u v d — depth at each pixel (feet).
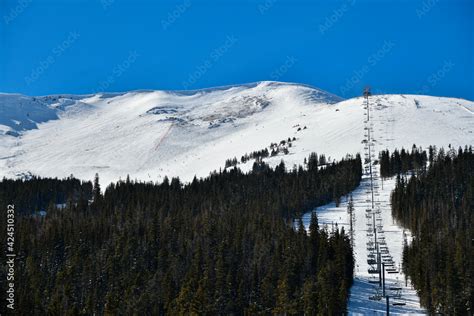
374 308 297.74
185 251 360.69
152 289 310.65
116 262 349.20
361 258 401.90
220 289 301.22
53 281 336.29
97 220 444.55
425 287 295.69
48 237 387.55
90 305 306.55
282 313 281.54
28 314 289.53
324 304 273.75
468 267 305.73
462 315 281.54
